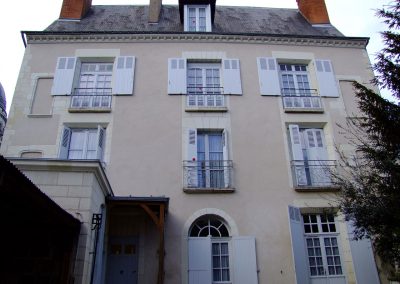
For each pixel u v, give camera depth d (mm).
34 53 12461
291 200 10617
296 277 9328
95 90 12172
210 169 10906
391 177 6715
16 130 11086
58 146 10859
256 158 11156
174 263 9578
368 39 13625
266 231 10156
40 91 11875
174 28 13906
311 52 13297
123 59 12422
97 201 7605
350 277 9836
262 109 11984
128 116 11500
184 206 10281
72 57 12383
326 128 11969
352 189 7645
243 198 10523
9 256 6207
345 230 10328
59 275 6223
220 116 11711
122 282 9547
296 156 11172
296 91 12805
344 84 12898
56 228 6320
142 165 10789
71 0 14477
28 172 6977
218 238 10109
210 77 12734
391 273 8477
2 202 4328
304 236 10336
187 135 11227
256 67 12758
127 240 9945
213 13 14188
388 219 6562
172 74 12266
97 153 10641
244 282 9461
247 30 14227
